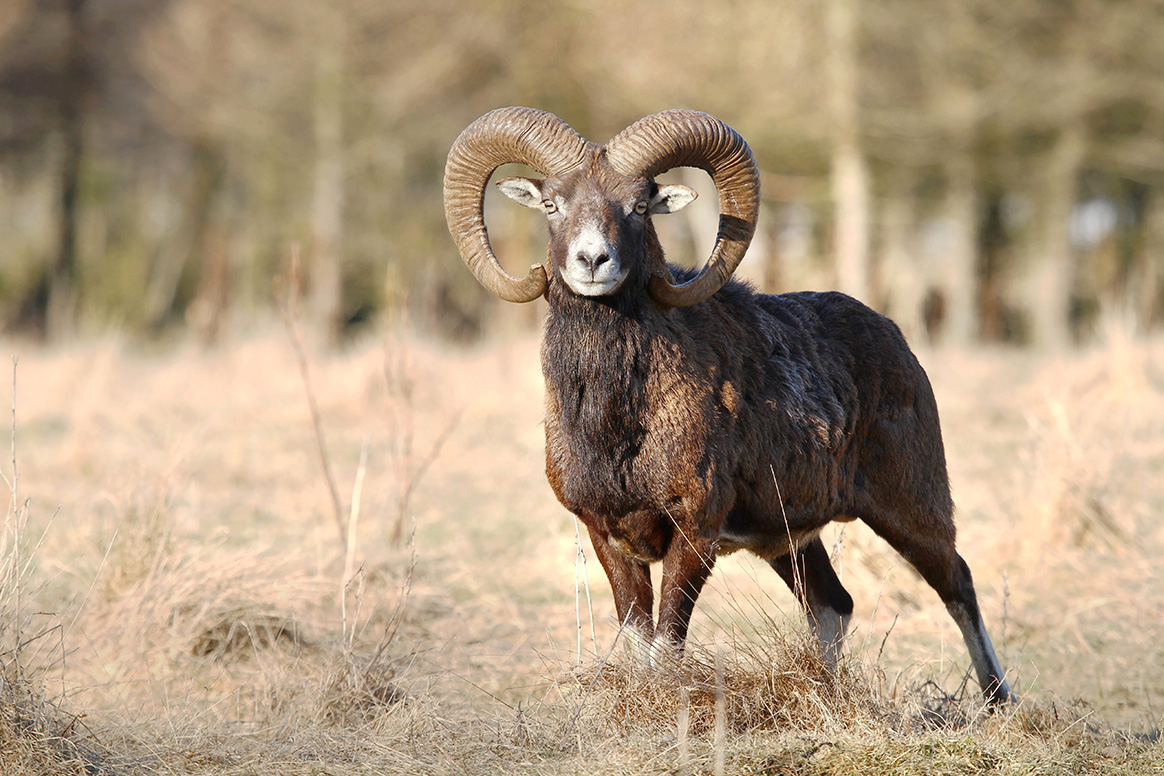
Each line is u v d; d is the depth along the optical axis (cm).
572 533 3394
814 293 2417
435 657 2381
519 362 6600
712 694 1886
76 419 5062
